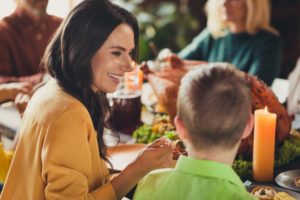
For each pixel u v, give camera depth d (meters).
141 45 4.51
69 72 1.33
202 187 1.04
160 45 4.70
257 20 3.04
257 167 1.61
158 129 1.96
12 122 2.21
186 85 1.05
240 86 1.04
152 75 2.06
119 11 1.34
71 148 1.25
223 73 1.05
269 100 1.76
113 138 1.87
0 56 3.02
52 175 1.24
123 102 2.05
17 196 1.37
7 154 1.72
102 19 1.29
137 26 1.38
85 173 1.28
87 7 1.30
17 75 3.09
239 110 1.02
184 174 1.07
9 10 3.61
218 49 3.24
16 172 1.37
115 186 1.36
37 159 1.29
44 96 1.33
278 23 5.12
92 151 1.33
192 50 3.33
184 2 4.90
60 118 1.25
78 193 1.25
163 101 1.95
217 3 3.16
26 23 3.09
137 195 1.16
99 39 1.29
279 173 1.67
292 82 2.33
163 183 1.10
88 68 1.33
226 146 1.05
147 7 4.86
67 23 1.31
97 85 1.36
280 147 1.80
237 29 3.13
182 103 1.05
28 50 3.09
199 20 4.93
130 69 1.35
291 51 5.05
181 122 1.08
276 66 3.02
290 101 2.30
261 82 1.81
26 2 3.04
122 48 1.32
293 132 1.92
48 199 1.26
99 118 1.47
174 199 1.06
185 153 1.57
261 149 1.59
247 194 1.03
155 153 1.39
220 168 1.04
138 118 2.10
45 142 1.25
